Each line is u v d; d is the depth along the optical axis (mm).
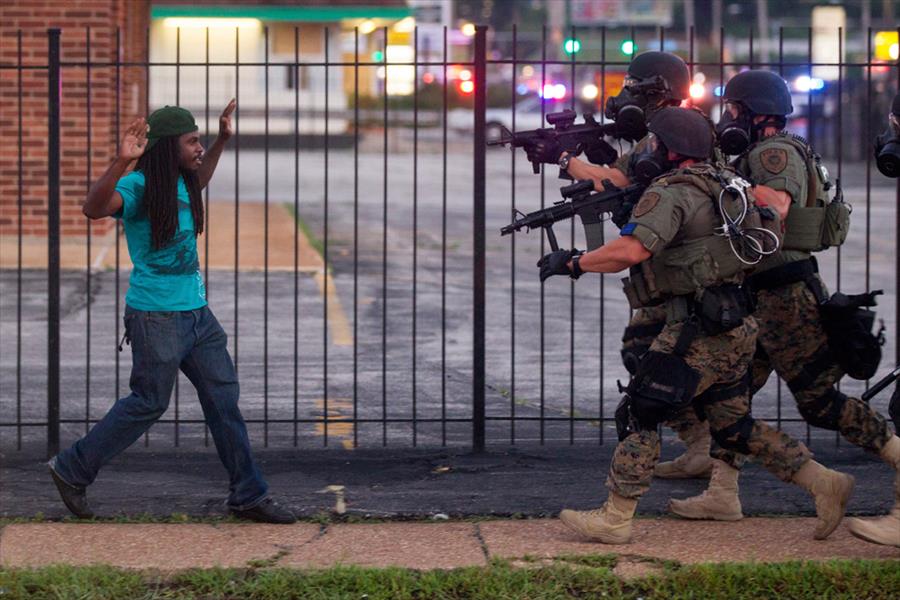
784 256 22203
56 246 26531
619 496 21141
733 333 20266
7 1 60094
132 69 69438
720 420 21047
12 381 35281
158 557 20641
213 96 144875
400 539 21703
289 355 39406
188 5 143375
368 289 52719
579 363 39031
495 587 19203
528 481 25422
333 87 151125
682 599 18969
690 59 27500
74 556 20672
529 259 64125
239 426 22453
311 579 19375
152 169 21484
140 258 21797
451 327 44625
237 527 22344
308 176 111938
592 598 19203
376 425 30891
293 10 146250
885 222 84562
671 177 20203
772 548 21203
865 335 21641
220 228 70438
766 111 22438
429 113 183000
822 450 27906
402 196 96250
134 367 21938
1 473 25750
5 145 61094
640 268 20531
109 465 26344
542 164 23484
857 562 19984
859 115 138875
